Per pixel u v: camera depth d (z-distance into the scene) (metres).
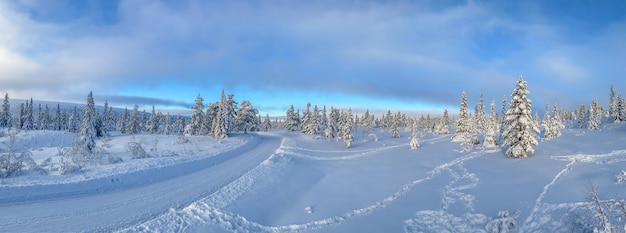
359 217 15.35
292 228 13.95
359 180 24.77
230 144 46.81
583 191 15.06
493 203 15.46
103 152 28.73
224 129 56.88
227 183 20.45
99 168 20.50
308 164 33.38
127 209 14.22
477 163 29.03
